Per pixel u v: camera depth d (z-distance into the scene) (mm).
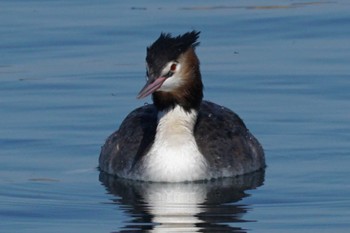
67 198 16328
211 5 25406
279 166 17750
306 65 21859
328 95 20391
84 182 17125
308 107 19891
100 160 17938
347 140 18500
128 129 17922
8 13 24922
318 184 16812
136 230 14844
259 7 25266
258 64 21953
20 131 19000
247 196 16359
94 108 19984
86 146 18531
